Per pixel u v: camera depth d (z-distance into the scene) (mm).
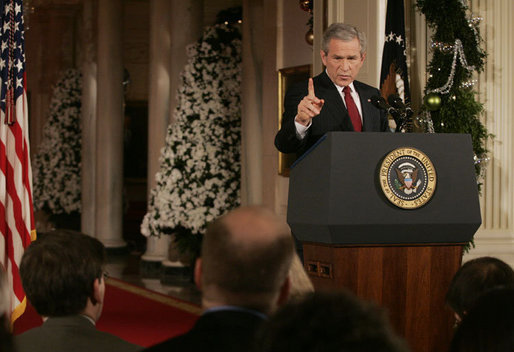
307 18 18422
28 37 35062
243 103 20484
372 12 13062
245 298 3383
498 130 12516
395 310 5707
